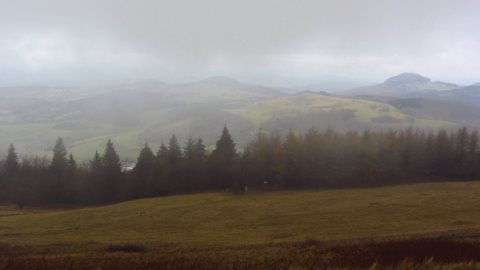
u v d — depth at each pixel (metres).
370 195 73.81
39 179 86.94
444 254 29.86
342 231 47.03
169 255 32.38
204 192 82.38
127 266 28.72
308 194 77.12
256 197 75.00
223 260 30.17
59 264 29.34
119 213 62.50
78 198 85.06
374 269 26.16
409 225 49.47
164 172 83.06
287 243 38.91
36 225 55.06
